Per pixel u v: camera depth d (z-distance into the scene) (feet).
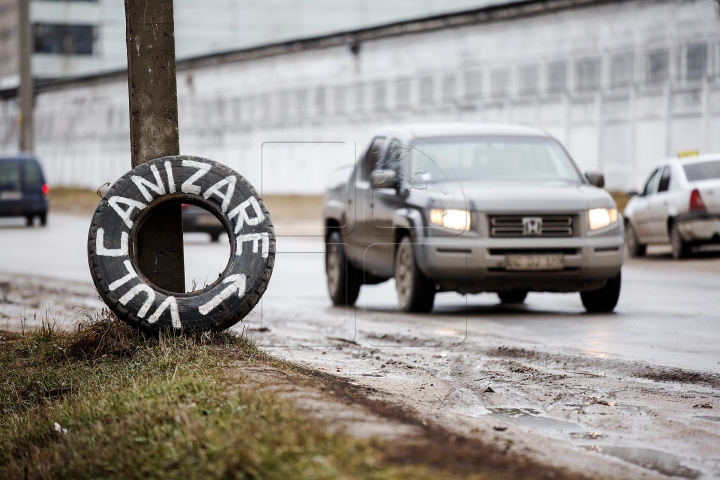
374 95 304.71
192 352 53.72
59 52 642.22
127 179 57.88
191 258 150.41
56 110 476.54
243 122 360.89
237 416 37.27
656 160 215.51
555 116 238.48
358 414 37.96
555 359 63.16
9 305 93.35
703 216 141.49
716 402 50.65
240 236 58.18
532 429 44.39
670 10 214.28
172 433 36.99
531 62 248.32
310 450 31.83
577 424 45.68
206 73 383.65
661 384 55.26
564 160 93.76
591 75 231.71
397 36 298.56
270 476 30.58
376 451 32.37
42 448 42.70
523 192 86.17
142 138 60.59
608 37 227.81
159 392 44.19
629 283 113.29
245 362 51.44
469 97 268.41
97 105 439.22
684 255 145.38
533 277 85.25
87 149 446.60
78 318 79.51
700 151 207.62
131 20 60.59
